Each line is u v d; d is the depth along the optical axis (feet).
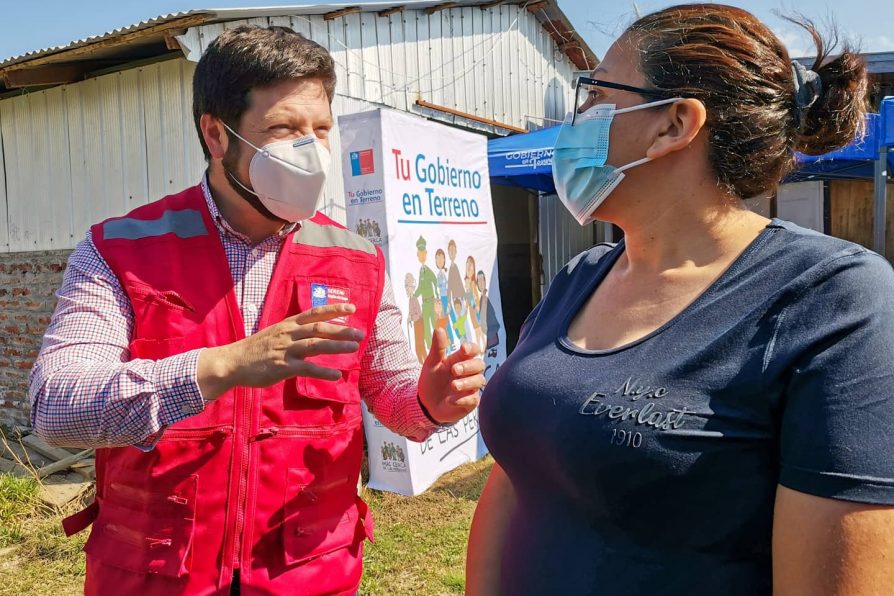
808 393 2.92
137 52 15.24
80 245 5.01
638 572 3.35
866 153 17.81
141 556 4.64
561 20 27.71
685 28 3.61
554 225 29.37
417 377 5.85
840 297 2.99
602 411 3.40
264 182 4.96
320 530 5.02
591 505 3.49
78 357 4.43
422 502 13.97
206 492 4.67
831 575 2.78
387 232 13.01
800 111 3.60
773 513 3.09
